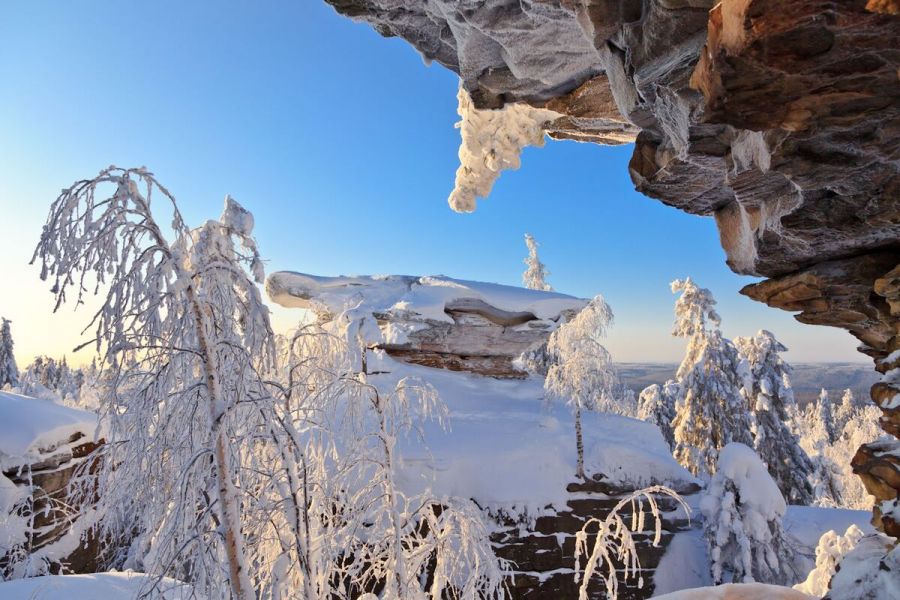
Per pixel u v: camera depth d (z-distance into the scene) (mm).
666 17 3225
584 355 19969
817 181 3113
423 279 29031
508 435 19875
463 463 17734
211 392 3682
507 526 17172
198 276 3766
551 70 5797
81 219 3330
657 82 3578
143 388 3504
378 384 21984
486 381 26734
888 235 3570
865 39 2045
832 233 3588
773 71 2252
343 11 5852
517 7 4922
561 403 24406
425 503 5566
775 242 4027
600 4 3691
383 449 5211
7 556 7043
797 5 1958
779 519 16797
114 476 3584
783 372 29906
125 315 3447
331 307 26562
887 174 2971
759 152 3146
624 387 32219
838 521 20141
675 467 19391
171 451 3641
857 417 76750
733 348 29375
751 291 5117
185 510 3545
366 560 5051
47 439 9992
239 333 4012
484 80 6297
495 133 11414
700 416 28562
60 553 8562
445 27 5855
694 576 17266
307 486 4441
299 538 4102
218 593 3467
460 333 26188
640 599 17047
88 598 5543
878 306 4055
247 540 4223
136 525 3928
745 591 4531
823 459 34375
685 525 18188
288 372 4789
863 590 3336
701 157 3908
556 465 18531
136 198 3539
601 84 5977
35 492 9156
